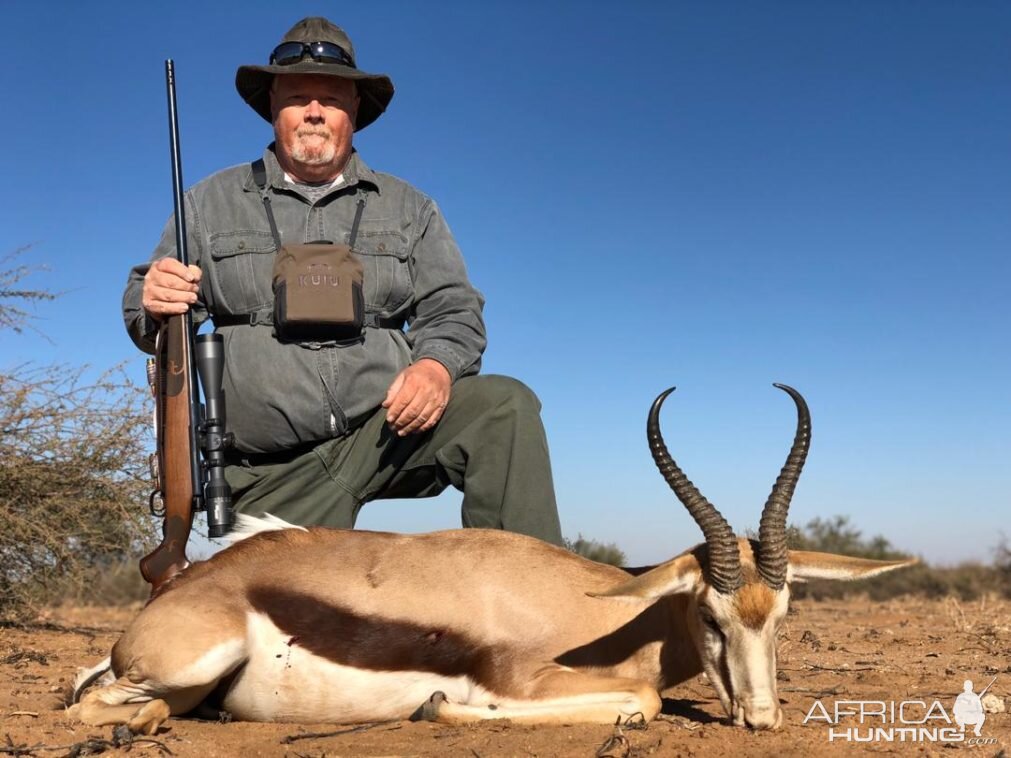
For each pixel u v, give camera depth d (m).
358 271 1.83
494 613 1.50
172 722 1.45
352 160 1.92
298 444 1.83
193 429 1.63
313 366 1.80
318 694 1.46
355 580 1.49
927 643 2.66
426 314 1.92
